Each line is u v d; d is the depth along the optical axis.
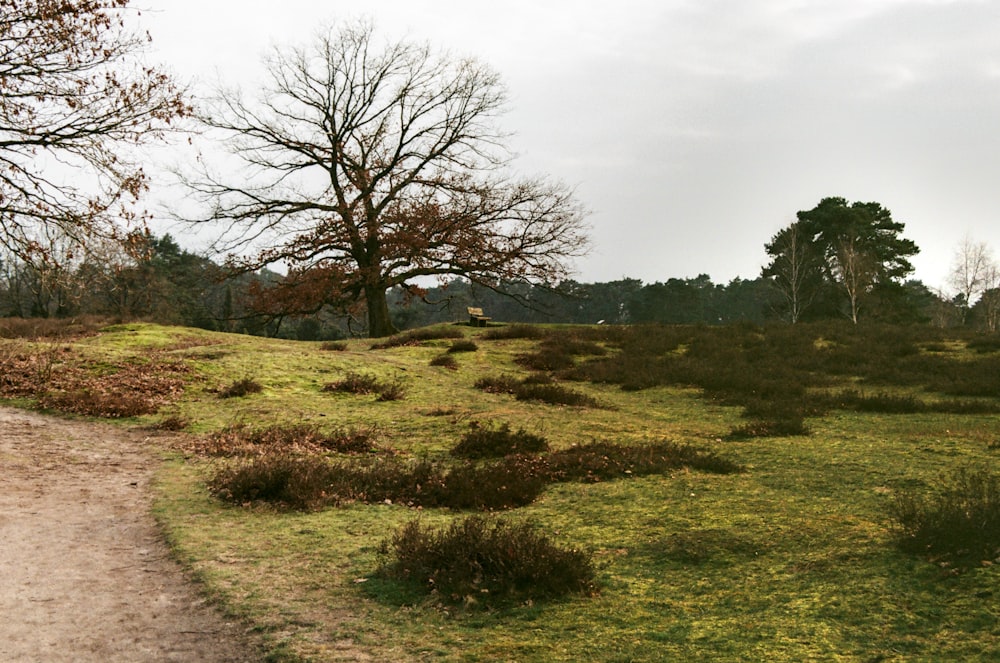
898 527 5.99
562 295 39.16
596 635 4.37
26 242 15.17
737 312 96.31
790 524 6.49
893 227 61.62
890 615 4.23
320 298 35.34
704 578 5.32
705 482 8.52
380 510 8.01
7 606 5.20
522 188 36.22
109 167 15.44
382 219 35.31
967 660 3.57
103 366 17.48
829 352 22.66
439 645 4.40
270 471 8.73
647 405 16.42
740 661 3.83
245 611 5.08
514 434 11.29
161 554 6.49
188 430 12.92
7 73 14.71
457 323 35.62
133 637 4.70
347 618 4.92
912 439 10.84
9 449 10.89
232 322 61.59
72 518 7.64
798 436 11.52
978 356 21.59
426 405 15.95
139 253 16.55
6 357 17.30
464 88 37.69
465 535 5.76
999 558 4.80
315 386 17.70
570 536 6.64
